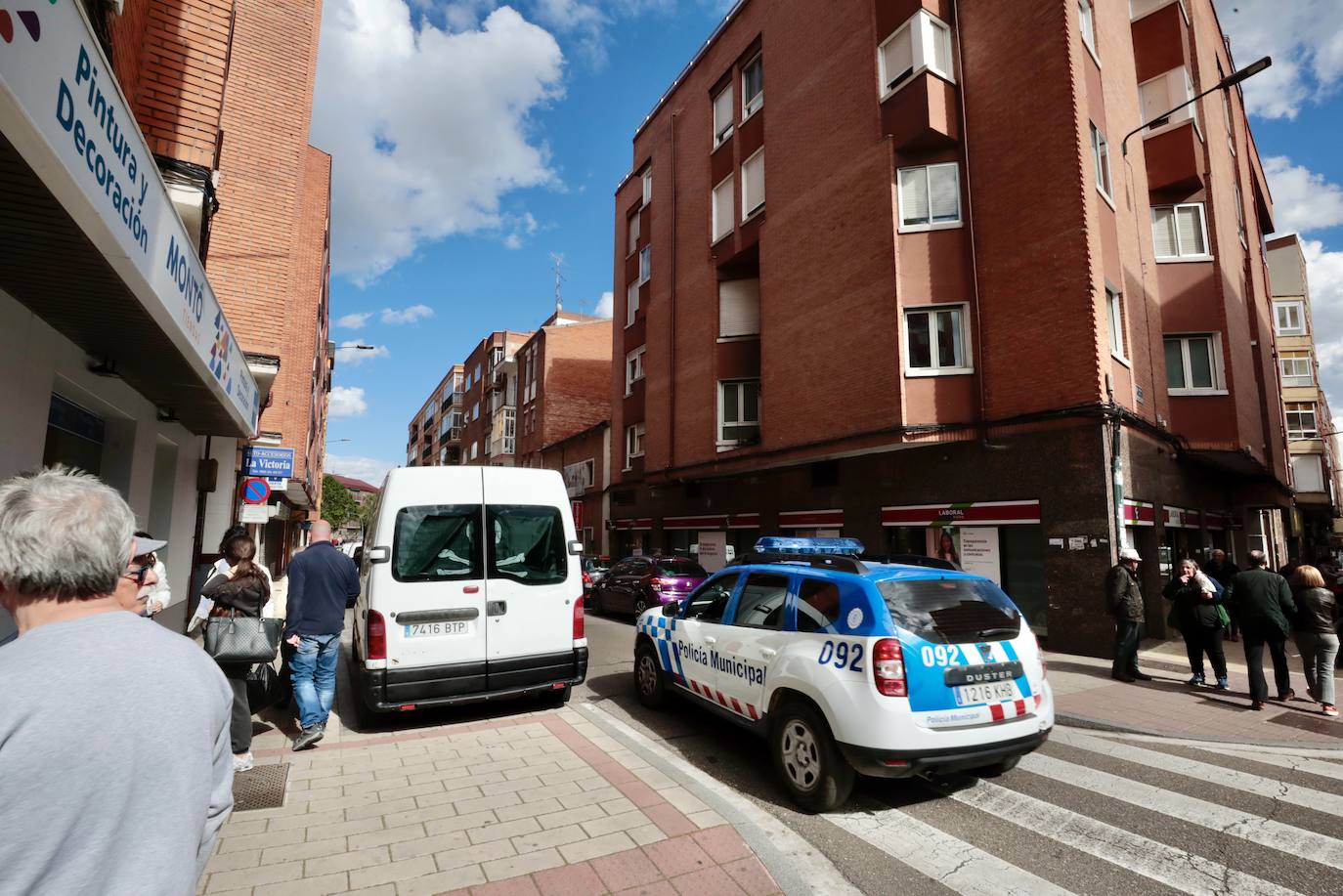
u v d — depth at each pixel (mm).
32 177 2896
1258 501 17234
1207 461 14367
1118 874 3584
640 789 4449
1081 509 10336
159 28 6570
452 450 60312
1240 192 17938
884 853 3811
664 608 7020
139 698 1224
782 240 15625
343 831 3820
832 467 14812
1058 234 10945
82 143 2762
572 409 35750
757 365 18062
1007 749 4258
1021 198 11523
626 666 9367
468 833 3779
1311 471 29906
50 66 2422
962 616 4492
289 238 11523
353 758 5133
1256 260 18578
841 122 14133
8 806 1056
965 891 3396
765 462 15617
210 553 12359
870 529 13703
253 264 11211
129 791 1149
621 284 26094
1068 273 10758
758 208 17156
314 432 29844
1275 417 19422
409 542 6219
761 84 17469
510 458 42031
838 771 4242
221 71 6887
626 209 26062
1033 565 11117
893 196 12781
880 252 12883
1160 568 11859
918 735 4027
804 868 3631
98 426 7105
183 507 10125
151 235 3879
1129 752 5715
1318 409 30656
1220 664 8039
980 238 12133
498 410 44188
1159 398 13219
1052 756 5590
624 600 15008
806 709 4477
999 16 12148
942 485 12359
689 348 19828
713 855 3537
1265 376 17375
